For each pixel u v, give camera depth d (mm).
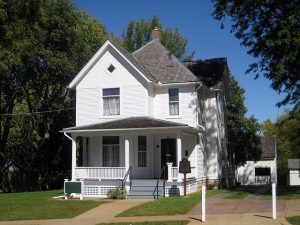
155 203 22469
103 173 29609
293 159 68812
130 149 31578
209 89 35844
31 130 43656
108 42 32375
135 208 21531
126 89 32156
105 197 28594
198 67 38188
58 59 37812
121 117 32094
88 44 44812
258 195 25969
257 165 61719
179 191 27656
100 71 32906
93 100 32844
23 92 41562
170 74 33031
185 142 33094
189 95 32344
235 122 51219
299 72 25047
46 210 22219
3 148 42531
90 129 29688
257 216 18141
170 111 32656
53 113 44375
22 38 35156
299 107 26016
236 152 50906
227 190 31609
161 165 31906
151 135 31875
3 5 34031
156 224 17375
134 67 31812
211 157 36219
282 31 23141
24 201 25281
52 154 45969
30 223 19188
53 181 46594
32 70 38375
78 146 46875
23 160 46281
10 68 34938
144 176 31469
